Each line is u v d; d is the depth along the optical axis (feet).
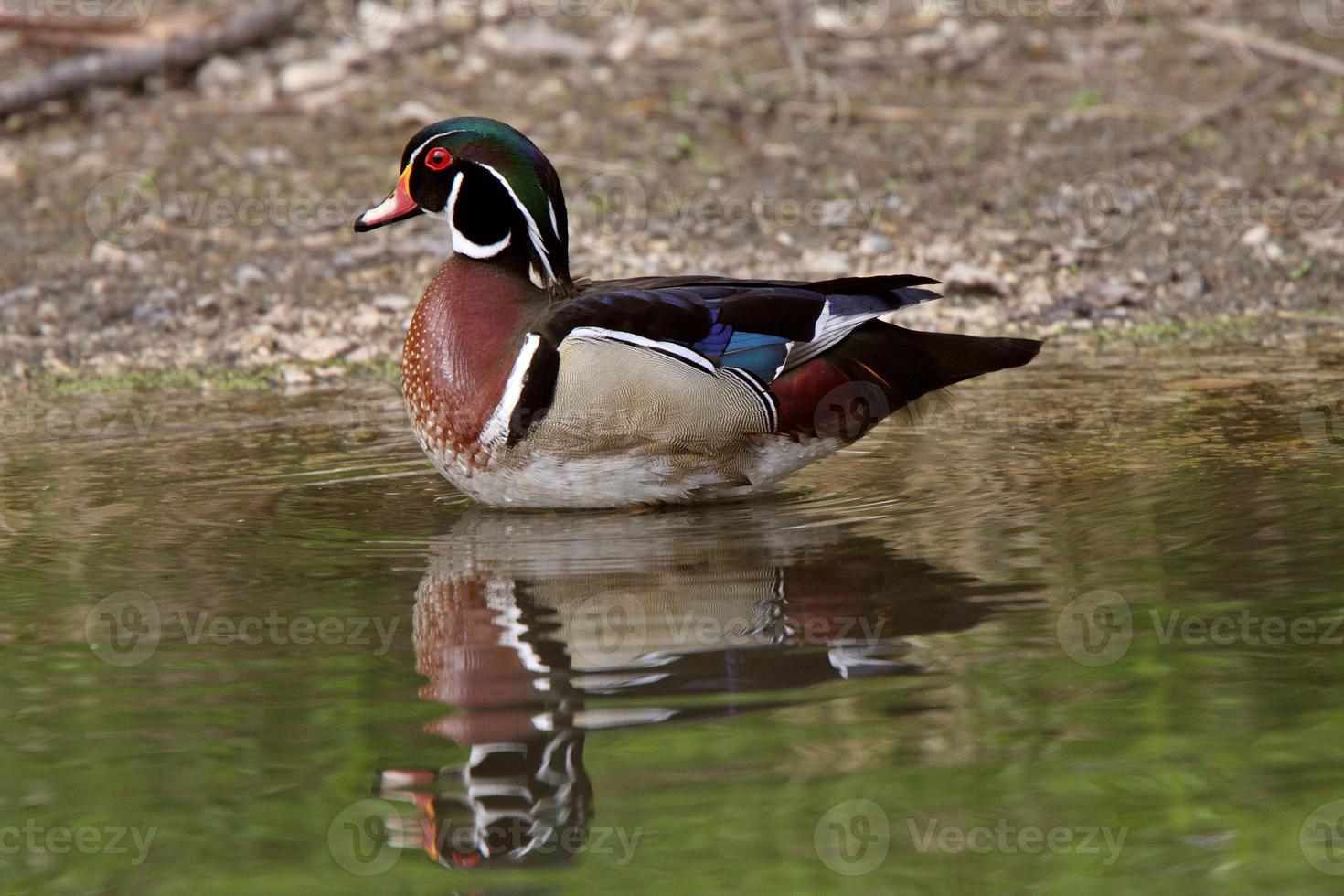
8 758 20.76
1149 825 18.60
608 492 30.96
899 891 17.47
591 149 59.41
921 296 31.48
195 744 21.15
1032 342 31.86
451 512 31.65
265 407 41.27
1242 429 35.22
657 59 67.82
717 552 28.19
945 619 24.59
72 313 48.78
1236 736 20.59
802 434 31.12
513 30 70.38
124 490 33.60
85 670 23.58
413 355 31.32
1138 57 66.90
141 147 60.54
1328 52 65.41
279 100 64.75
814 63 66.90
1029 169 57.31
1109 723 20.99
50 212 55.77
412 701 22.16
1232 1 72.13
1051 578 26.13
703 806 19.15
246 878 18.06
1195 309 47.93
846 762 20.08
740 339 30.48
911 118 61.98
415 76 66.54
